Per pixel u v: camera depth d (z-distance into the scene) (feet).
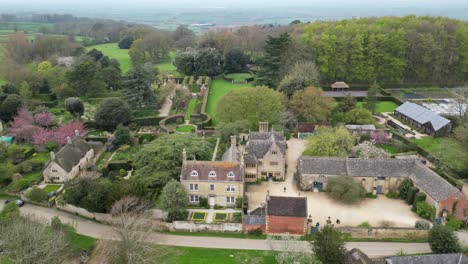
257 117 378.94
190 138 313.32
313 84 452.76
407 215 256.52
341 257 194.90
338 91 542.16
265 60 510.58
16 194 283.59
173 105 481.87
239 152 297.94
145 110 460.96
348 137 321.32
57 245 194.90
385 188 281.13
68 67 574.15
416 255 200.64
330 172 281.54
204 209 262.47
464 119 388.16
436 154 330.75
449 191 245.45
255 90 393.50
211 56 618.85
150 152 287.28
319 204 268.41
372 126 382.42
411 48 569.23
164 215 249.14
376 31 576.20
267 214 232.53
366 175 277.44
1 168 294.66
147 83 458.91
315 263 189.67
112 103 399.24
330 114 410.72
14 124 383.45
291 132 390.01
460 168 300.61
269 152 294.05
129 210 234.38
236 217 251.80
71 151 319.06
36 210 266.57
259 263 209.67
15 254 185.88
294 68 485.15
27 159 334.24
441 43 574.15
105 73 542.98
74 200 253.65
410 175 276.00
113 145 363.97
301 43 554.87
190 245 225.76
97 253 212.64
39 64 576.20
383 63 566.36
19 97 426.51
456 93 447.01
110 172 310.65
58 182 302.45
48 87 521.24
